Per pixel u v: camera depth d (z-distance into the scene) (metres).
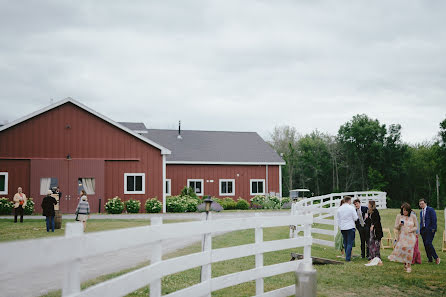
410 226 11.93
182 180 39.94
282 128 76.38
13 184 30.17
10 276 7.30
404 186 75.38
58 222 19.66
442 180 67.44
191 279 9.49
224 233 19.42
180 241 16.03
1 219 24.61
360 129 74.62
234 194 41.16
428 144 83.44
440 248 19.12
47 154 30.77
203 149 42.22
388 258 13.98
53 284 7.46
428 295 8.77
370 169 72.94
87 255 3.80
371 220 13.10
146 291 8.09
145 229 4.89
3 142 30.16
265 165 42.38
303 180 74.81
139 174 32.47
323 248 16.59
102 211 31.45
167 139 42.88
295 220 8.65
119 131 32.19
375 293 8.80
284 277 10.27
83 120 31.52
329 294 8.59
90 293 3.80
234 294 8.29
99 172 31.61
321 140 79.75
